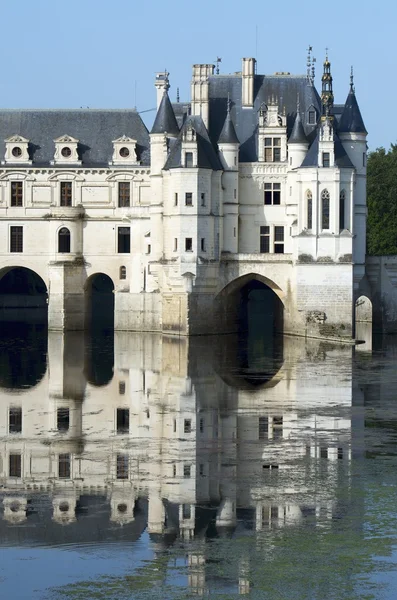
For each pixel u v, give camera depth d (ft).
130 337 493.77
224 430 282.97
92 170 533.55
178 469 244.83
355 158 495.82
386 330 509.76
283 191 504.43
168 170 485.15
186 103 548.72
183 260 482.28
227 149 495.82
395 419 296.30
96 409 311.27
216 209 491.31
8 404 318.65
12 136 537.24
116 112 548.72
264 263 490.90
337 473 241.14
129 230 531.91
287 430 282.97
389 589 182.09
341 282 476.95
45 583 184.03
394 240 620.49
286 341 472.85
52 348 454.81
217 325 496.64
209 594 180.34
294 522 209.67
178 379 365.20
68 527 207.31
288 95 516.32
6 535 203.31
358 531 205.05
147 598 178.91
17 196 538.47
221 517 212.64
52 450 261.65
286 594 180.34
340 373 376.07
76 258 531.91
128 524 208.85
